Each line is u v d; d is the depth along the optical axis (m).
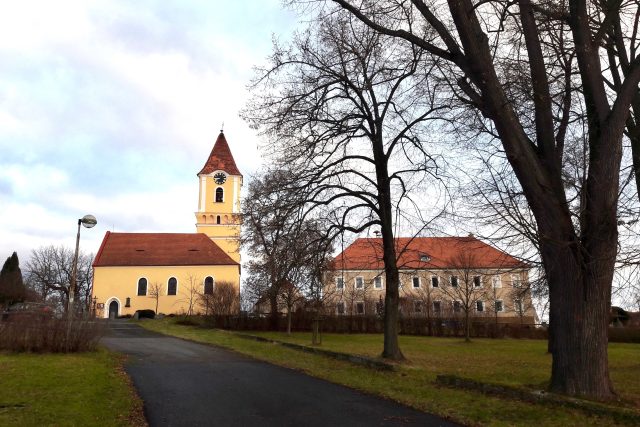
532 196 10.52
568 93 11.80
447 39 11.55
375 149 18.45
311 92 16.41
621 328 38.94
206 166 75.19
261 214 17.09
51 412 8.49
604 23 10.96
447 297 55.69
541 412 9.05
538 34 11.75
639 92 13.36
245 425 8.24
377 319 42.19
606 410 8.57
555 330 10.44
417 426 8.25
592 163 10.36
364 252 38.34
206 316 41.47
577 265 10.11
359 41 17.72
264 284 26.80
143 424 8.26
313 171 17.23
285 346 23.33
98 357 16.45
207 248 69.50
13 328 16.77
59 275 79.88
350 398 10.65
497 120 10.75
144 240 70.00
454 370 16.64
